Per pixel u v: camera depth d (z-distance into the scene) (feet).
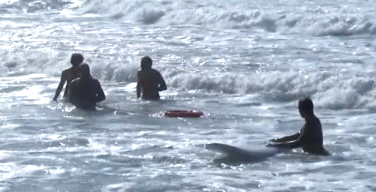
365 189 52.01
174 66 101.04
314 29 129.70
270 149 62.08
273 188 52.44
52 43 123.13
